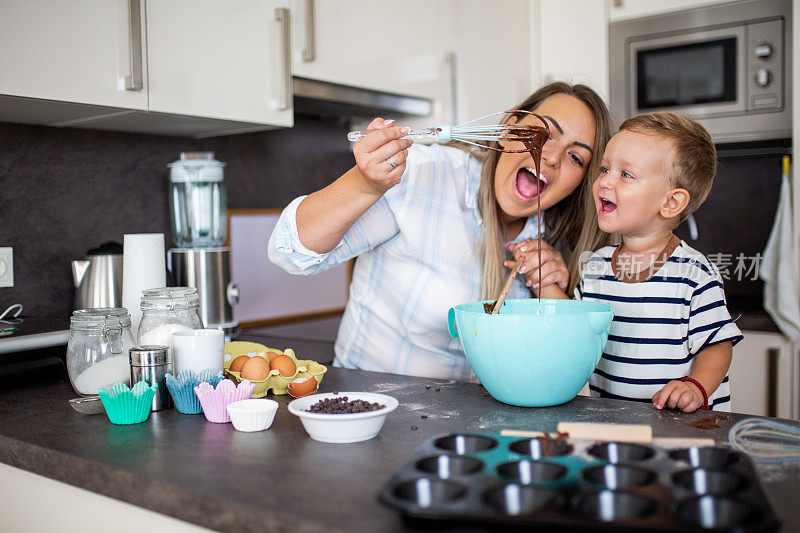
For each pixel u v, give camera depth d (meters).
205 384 1.02
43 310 1.73
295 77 1.89
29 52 1.34
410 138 1.07
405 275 1.37
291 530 0.67
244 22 1.73
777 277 2.15
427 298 1.36
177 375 1.12
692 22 2.30
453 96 2.42
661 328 1.27
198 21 1.63
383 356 1.45
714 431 0.93
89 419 1.07
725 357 1.21
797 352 2.11
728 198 2.34
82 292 1.66
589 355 1.03
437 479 0.70
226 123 1.77
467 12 2.45
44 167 1.72
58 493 0.96
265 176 2.28
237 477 0.79
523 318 0.98
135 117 1.63
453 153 1.38
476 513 0.62
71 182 1.78
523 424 0.97
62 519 0.96
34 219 1.71
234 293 1.91
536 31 2.66
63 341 1.39
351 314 1.50
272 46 1.80
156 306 1.21
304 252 1.16
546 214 1.49
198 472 0.81
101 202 1.84
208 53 1.65
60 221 1.75
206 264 1.84
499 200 1.32
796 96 2.16
